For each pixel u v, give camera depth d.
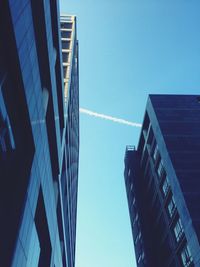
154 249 58.97
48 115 35.03
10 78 22.73
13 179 24.52
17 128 24.62
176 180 47.22
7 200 23.12
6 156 22.27
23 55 23.11
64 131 49.16
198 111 61.97
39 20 28.62
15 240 21.41
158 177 58.31
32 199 26.55
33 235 29.03
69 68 63.19
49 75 32.69
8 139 22.22
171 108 62.41
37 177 28.23
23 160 26.03
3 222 21.92
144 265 60.03
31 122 25.86
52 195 37.69
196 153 51.75
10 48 21.44
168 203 53.19
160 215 57.47
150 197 65.38
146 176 68.81
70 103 63.56
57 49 39.00
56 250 42.69
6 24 20.34
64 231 54.31
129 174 76.94
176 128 57.06
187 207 42.59
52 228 37.81
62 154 45.53
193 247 39.75
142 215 64.75
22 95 23.86
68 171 62.06
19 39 21.95
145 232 61.69
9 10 19.64
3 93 21.59
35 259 32.59
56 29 37.09
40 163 29.45
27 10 23.95
